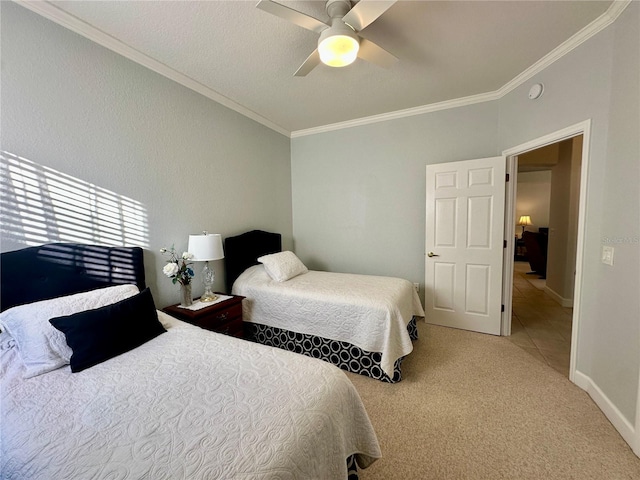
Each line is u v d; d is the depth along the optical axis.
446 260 3.18
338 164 3.81
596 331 1.89
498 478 1.38
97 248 1.85
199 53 2.10
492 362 2.45
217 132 2.85
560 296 4.05
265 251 3.45
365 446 1.25
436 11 1.71
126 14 1.68
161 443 0.85
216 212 2.86
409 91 2.81
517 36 1.96
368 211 3.68
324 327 2.40
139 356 1.40
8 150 1.50
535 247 6.07
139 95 2.13
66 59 1.72
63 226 1.73
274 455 0.81
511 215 2.92
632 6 1.56
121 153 2.02
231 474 0.75
